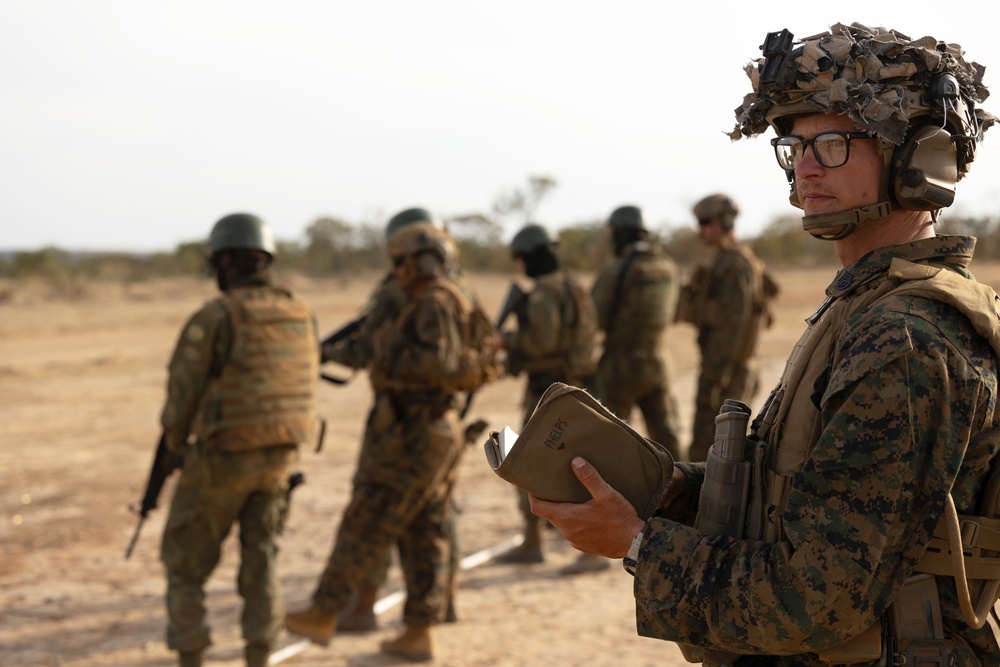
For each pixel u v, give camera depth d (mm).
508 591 5781
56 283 33781
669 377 6832
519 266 6422
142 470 8922
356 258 53969
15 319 22969
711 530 1776
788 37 1765
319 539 6836
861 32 1753
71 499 7922
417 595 4695
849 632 1558
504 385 14031
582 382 6418
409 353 4559
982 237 42312
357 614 5238
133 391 13523
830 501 1557
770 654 1622
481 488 8172
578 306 6246
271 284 4371
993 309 1650
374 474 4578
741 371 6953
